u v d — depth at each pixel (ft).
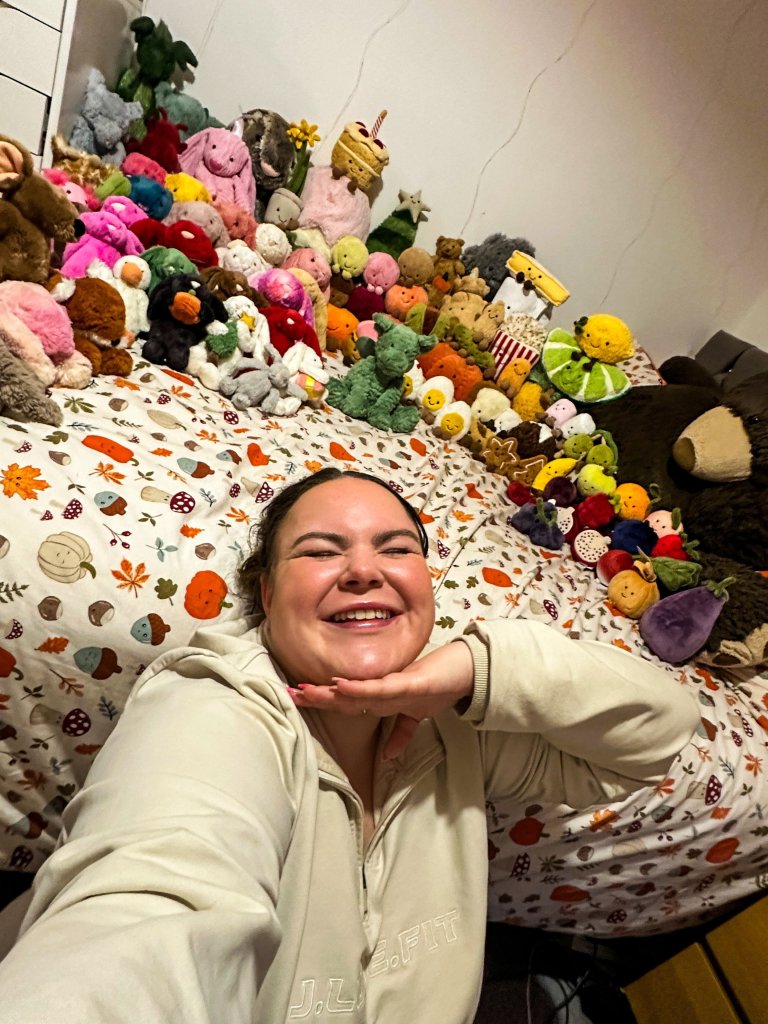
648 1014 3.91
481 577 4.09
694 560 4.89
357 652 2.15
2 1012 0.97
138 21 4.97
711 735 3.69
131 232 4.55
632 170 6.84
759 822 3.61
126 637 2.75
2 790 2.83
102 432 3.29
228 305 4.59
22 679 2.65
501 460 5.56
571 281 7.47
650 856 3.47
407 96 6.04
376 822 2.37
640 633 4.46
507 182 6.66
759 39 6.34
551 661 2.34
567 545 5.10
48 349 3.44
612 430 6.15
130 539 2.86
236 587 3.02
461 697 2.35
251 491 3.55
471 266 6.68
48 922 1.24
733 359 7.90
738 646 4.21
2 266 3.48
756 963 3.46
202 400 4.13
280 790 1.80
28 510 2.71
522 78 6.11
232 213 5.32
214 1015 1.15
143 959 1.08
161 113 5.35
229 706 1.91
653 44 6.17
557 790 2.71
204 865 1.37
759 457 5.12
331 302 6.16
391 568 2.24
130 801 1.52
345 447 4.64
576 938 4.27
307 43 5.65
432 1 5.62
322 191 5.92
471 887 2.37
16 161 3.48
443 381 5.74
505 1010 3.78
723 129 6.82
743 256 7.81
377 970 2.21
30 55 4.14
